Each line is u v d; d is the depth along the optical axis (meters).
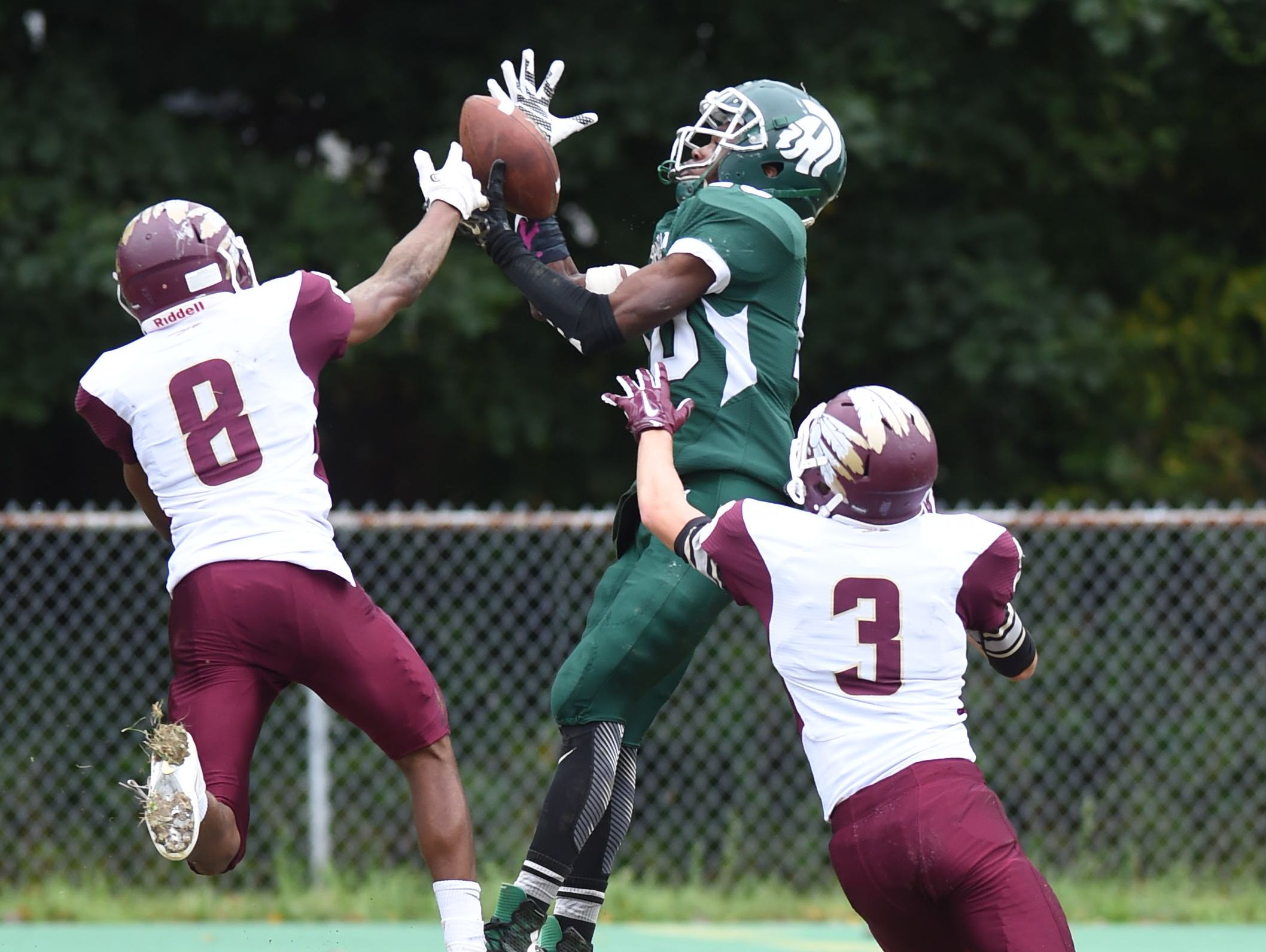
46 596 34.84
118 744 34.22
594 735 16.41
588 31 37.88
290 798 33.69
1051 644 35.22
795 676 13.98
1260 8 40.28
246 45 39.94
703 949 26.33
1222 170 47.91
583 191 40.31
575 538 36.09
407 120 41.16
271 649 14.59
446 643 34.12
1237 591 35.91
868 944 26.95
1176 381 46.66
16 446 42.94
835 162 17.19
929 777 13.48
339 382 41.75
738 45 38.78
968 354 38.72
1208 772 34.66
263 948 26.66
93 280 34.47
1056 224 44.28
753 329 16.56
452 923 14.97
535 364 40.66
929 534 14.12
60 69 36.94
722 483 16.45
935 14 38.59
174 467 14.70
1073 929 29.86
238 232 36.97
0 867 32.59
